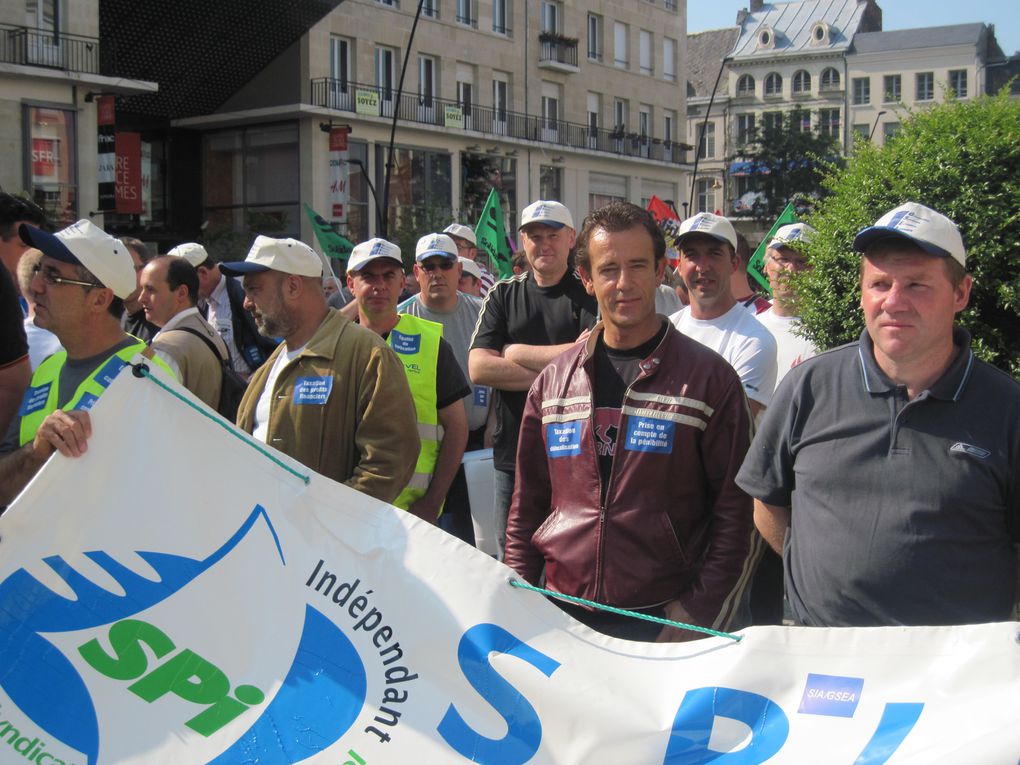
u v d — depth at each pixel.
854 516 2.64
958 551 2.54
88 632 2.72
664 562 3.19
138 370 2.90
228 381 4.57
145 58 30.05
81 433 2.82
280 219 33.22
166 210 34.28
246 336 6.81
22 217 4.79
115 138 26.39
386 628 2.62
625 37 45.22
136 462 2.86
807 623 2.75
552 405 3.38
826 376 2.77
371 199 34.12
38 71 23.84
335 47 33.31
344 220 32.53
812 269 4.17
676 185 48.19
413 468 3.81
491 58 38.31
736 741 2.31
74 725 2.63
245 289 3.88
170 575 2.78
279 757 2.53
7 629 2.71
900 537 2.57
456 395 4.99
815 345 4.18
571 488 3.30
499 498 5.09
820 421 2.74
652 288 3.28
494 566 2.62
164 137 34.03
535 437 3.48
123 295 3.64
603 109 44.12
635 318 3.22
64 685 2.67
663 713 2.38
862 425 2.65
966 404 2.56
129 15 28.03
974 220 3.59
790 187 55.16
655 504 3.20
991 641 2.22
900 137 3.90
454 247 6.33
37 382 3.70
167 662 2.69
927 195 3.70
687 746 2.33
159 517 2.83
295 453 3.77
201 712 2.62
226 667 2.66
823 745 2.23
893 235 2.54
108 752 2.59
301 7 30.41
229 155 34.06
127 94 26.34
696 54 85.06
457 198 37.12
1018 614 2.93
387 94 34.38
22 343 3.84
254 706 2.60
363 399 3.74
